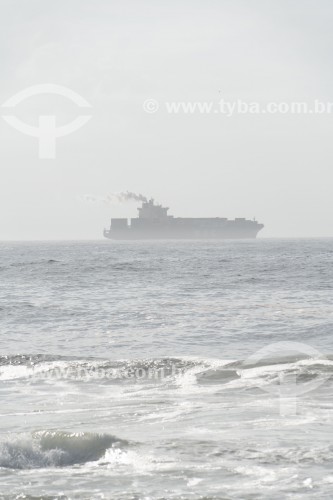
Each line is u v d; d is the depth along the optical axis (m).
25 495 21.33
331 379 42.59
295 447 26.83
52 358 54.22
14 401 39.69
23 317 85.62
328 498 20.70
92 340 66.81
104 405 37.75
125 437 29.12
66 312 90.38
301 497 20.84
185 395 40.16
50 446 26.58
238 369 46.91
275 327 74.19
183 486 22.16
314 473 23.27
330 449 26.36
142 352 59.50
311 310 89.12
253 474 23.31
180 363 49.59
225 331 72.12
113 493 21.50
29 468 24.56
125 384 44.41
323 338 66.44
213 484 22.31
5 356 54.81
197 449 26.80
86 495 21.36
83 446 26.64
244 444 27.52
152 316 85.50
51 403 38.81
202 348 61.56
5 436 28.45
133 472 23.80
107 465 24.72
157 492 21.56
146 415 34.44
